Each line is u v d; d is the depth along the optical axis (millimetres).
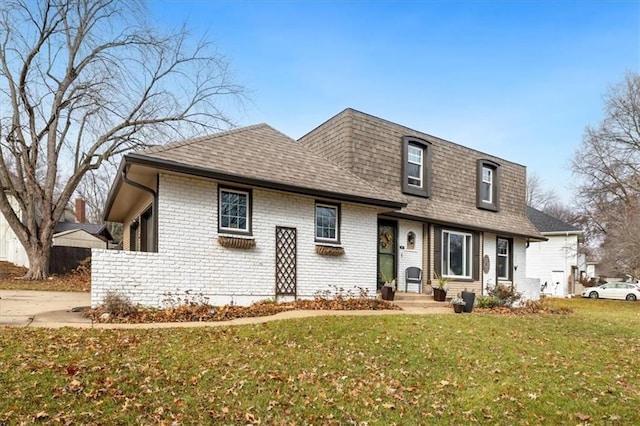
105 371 5004
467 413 4723
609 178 31969
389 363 6230
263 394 4816
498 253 18031
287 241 10797
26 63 17672
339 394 5008
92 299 8359
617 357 7273
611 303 23844
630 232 23625
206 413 4273
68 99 18547
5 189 19047
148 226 11727
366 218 12445
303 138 16344
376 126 14266
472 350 6965
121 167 8938
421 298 13328
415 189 15039
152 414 4156
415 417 4574
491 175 18375
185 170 8984
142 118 19656
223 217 9953
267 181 10008
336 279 11617
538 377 5918
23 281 16703
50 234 18500
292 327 7645
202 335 6895
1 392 4266
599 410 4918
